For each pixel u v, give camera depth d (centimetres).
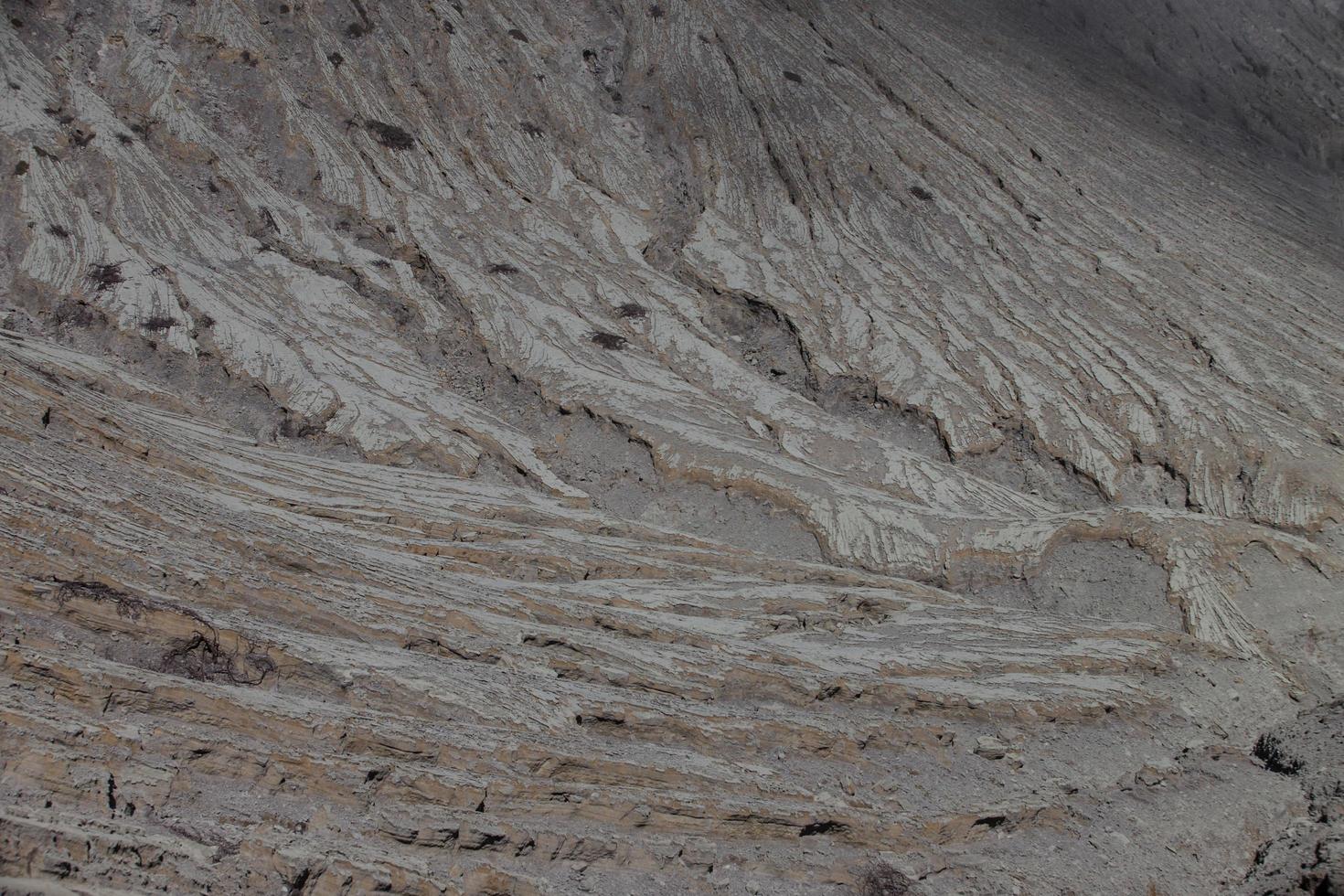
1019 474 2556
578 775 1242
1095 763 1594
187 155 2805
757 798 1308
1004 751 1561
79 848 866
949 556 2219
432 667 1370
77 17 2975
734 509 2302
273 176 2888
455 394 2488
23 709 971
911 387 2653
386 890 996
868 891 1220
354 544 1756
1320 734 1733
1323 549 2350
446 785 1130
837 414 2647
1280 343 2984
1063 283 3048
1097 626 2008
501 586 1741
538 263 2838
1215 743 1714
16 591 1139
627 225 3042
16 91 2720
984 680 1736
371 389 2408
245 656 1232
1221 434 2598
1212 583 2186
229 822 991
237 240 2678
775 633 1809
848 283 2925
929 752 1526
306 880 966
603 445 2414
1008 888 1276
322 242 2733
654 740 1398
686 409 2497
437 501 2059
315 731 1134
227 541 1481
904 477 2419
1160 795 1541
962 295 2945
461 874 1054
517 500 2175
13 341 2153
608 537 2086
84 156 2678
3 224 2469
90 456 1616
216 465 1900
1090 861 1365
